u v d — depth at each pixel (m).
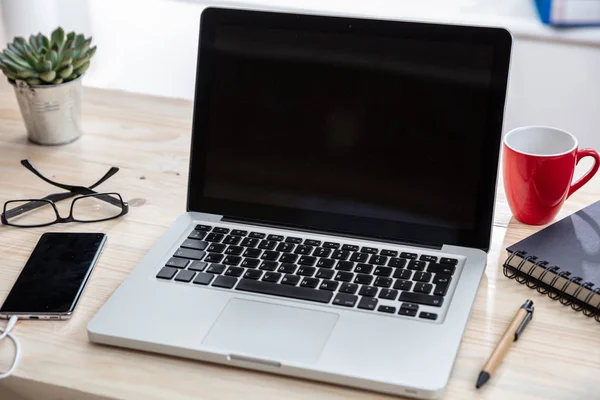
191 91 2.74
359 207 0.99
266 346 0.79
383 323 0.82
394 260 0.93
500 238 1.02
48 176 1.22
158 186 1.19
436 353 0.78
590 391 0.76
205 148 1.04
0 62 1.23
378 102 0.97
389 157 0.97
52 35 1.29
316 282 0.89
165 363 0.81
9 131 1.38
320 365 0.77
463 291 0.86
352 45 0.98
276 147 1.01
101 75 2.74
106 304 0.87
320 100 1.00
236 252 0.95
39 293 0.92
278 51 1.01
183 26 2.68
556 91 2.45
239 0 2.51
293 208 1.01
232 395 0.77
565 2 2.35
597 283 0.87
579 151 1.03
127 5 2.68
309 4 2.52
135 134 1.36
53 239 1.04
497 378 0.78
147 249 1.02
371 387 0.75
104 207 1.14
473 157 0.94
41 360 0.82
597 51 2.33
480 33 0.92
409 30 0.96
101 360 0.82
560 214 1.08
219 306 0.86
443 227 0.95
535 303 0.90
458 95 0.94
